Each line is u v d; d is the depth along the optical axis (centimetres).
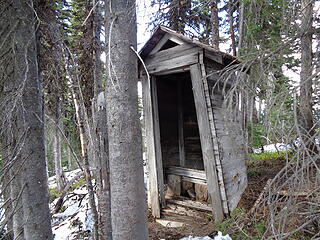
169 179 520
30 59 256
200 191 467
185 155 586
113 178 228
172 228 383
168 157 546
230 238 296
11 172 252
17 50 251
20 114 242
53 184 865
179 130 584
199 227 372
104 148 266
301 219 213
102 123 267
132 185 223
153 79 453
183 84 587
